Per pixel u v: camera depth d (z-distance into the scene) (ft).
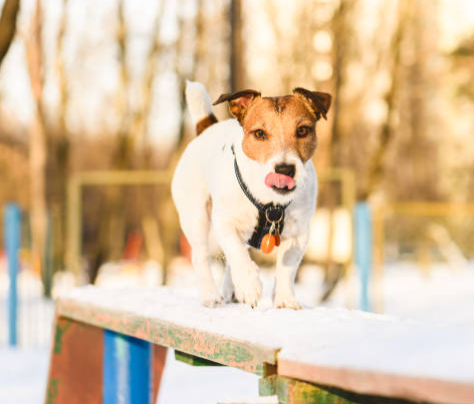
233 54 27.25
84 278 36.52
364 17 32.78
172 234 32.89
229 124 10.23
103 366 11.48
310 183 8.63
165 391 16.85
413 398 4.53
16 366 19.81
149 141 38.81
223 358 6.99
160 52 35.55
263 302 9.04
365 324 6.67
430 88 49.44
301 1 33.04
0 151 53.47
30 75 35.22
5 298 32.89
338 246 31.65
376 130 39.27
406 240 38.55
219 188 8.91
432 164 53.31
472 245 37.81
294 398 5.87
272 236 8.48
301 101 8.54
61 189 37.83
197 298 10.09
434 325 6.34
